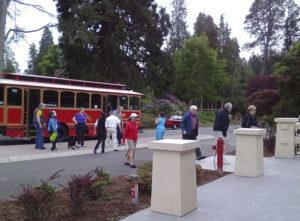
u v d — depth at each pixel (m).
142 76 50.72
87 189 8.29
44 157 16.72
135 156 17.89
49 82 23.92
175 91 70.88
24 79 22.70
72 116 24.53
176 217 7.50
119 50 47.47
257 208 8.14
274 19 73.88
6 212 7.62
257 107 25.86
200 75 69.94
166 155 7.75
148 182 9.31
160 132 18.56
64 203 8.15
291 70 22.47
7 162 15.20
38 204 6.78
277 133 16.39
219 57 89.44
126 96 28.58
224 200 8.80
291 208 8.16
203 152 19.88
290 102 22.84
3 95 21.34
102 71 47.75
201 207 8.20
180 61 69.81
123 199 8.78
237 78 83.81
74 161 15.73
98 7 43.75
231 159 15.85
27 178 11.91
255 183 10.77
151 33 50.62
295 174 12.27
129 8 48.19
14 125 21.61
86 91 25.48
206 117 68.69
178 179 7.59
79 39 40.72
